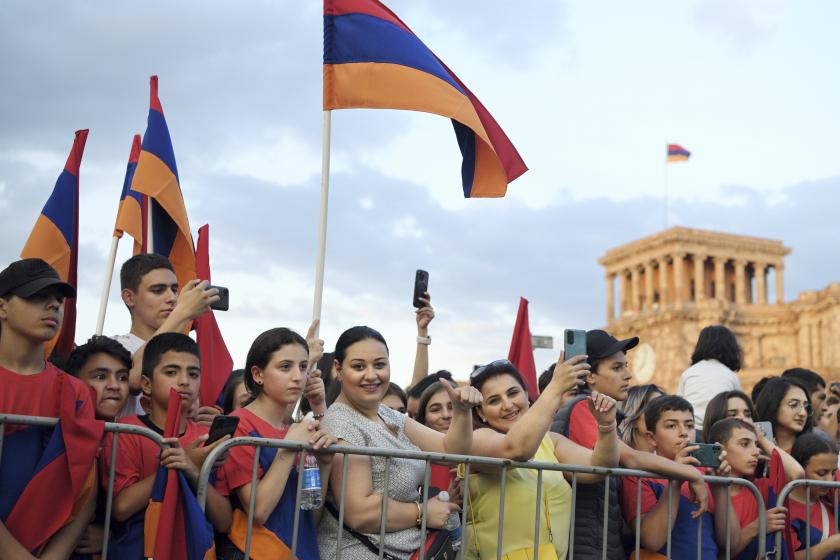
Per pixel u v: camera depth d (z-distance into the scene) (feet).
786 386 25.84
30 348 16.02
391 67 23.77
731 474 22.41
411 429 19.42
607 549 19.62
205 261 25.23
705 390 28.37
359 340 18.52
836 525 22.54
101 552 16.37
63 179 22.34
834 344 191.21
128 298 21.24
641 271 248.73
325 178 21.98
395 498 18.02
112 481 15.64
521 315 30.07
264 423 17.61
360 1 24.09
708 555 20.48
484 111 26.23
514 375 20.56
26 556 14.70
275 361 17.69
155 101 25.48
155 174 24.93
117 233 26.71
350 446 17.43
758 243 235.81
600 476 19.56
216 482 16.72
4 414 14.99
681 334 203.92
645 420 22.11
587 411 21.63
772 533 21.67
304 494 17.16
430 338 26.61
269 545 16.66
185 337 17.61
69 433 15.26
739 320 204.64
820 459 23.76
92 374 17.54
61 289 16.12
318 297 20.84
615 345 21.98
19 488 15.25
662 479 20.31
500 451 18.51
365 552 17.52
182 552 15.31
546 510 19.56
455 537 18.70
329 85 23.47
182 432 17.38
